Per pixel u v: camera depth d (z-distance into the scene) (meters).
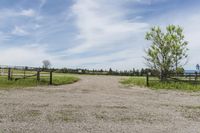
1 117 9.60
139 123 9.40
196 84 26.62
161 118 10.34
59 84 27.14
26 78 27.08
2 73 35.41
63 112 10.97
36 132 7.82
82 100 14.88
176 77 30.12
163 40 31.53
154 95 18.77
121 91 21.36
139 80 30.88
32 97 15.47
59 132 7.91
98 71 61.97
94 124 9.02
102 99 15.61
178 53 31.20
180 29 31.52
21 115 10.07
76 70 60.91
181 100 16.12
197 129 8.72
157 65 31.81
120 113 11.14
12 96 15.61
